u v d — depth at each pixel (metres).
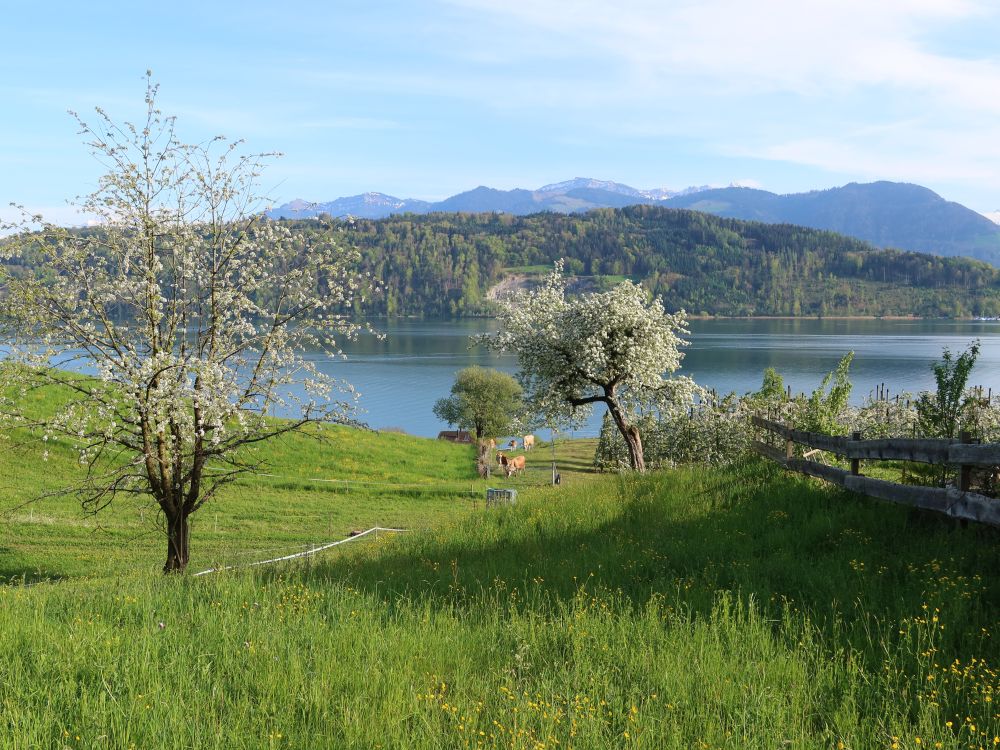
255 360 16.83
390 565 11.88
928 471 12.15
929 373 159.88
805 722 5.29
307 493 35.53
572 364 29.38
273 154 16.38
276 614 8.18
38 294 14.98
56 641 7.02
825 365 183.00
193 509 16.23
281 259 17.12
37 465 33.00
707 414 32.41
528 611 8.03
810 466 13.59
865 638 6.57
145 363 14.59
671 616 7.43
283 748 5.09
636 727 5.16
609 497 15.79
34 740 4.98
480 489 38.12
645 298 29.41
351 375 168.12
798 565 8.96
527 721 5.30
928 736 4.86
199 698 5.79
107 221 15.75
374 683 6.00
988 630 6.45
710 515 12.51
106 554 23.05
